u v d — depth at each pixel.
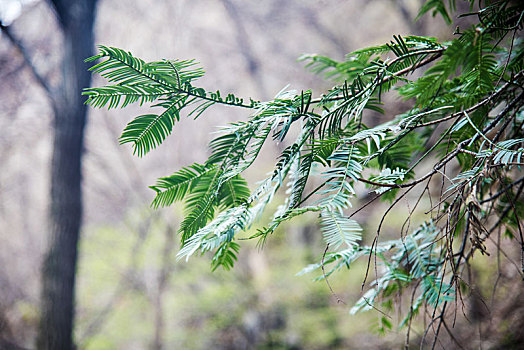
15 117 7.26
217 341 6.75
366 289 5.05
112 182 8.25
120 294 7.28
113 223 8.41
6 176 9.59
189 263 6.70
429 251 1.19
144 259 6.89
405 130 0.95
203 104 0.92
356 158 0.86
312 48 8.83
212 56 8.98
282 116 0.86
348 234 0.76
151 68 0.83
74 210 4.53
